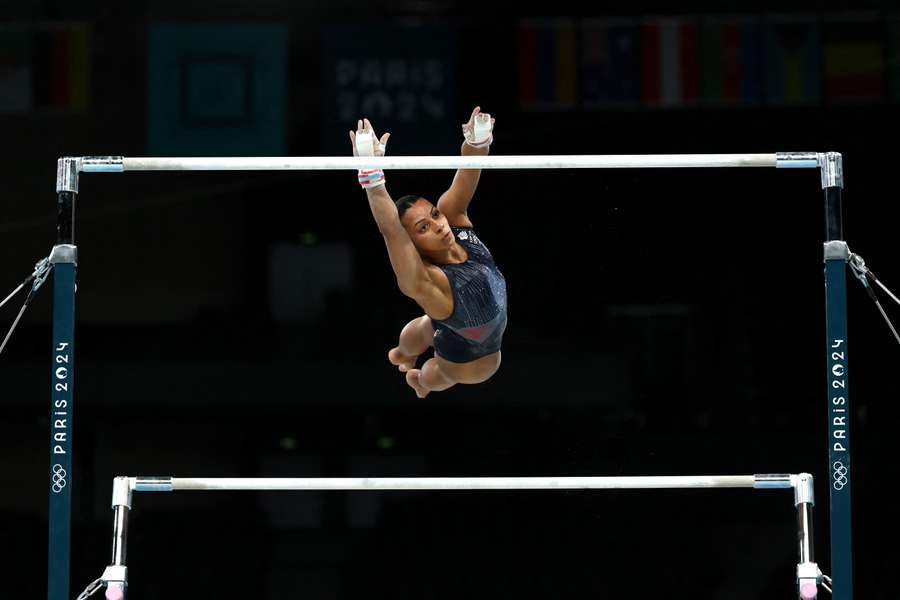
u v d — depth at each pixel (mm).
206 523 31047
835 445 16000
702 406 31375
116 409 31484
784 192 32000
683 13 31734
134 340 31734
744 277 31875
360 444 31609
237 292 32000
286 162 15867
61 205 16375
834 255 16047
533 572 30656
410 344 18625
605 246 31953
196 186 32219
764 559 30469
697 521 30828
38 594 30484
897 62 31312
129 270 31969
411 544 30938
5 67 31734
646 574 30547
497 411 31594
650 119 31922
